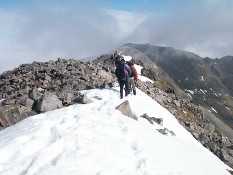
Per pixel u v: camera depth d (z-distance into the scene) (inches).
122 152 520.7
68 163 437.7
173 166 536.1
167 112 1170.0
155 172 485.1
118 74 989.2
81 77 1298.0
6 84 1395.2
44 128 589.0
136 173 467.2
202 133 1237.1
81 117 634.8
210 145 1128.8
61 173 410.9
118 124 650.2
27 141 529.7
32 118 697.6
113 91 1056.8
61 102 885.8
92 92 1021.2
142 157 519.5
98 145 516.7
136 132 627.2
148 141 609.9
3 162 468.4
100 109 797.9
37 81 1307.8
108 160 474.6
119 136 585.9
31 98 914.7
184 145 816.9
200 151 913.5
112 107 821.2
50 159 461.7
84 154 471.2
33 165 431.8
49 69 1434.5
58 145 497.7
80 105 836.0
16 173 432.8
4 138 560.4
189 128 1182.9
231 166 1058.7
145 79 1592.0
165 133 826.2
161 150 597.3
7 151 492.7
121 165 475.2
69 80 1263.5
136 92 1171.3
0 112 807.1
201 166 652.7
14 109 826.8
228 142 1288.1
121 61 989.8
